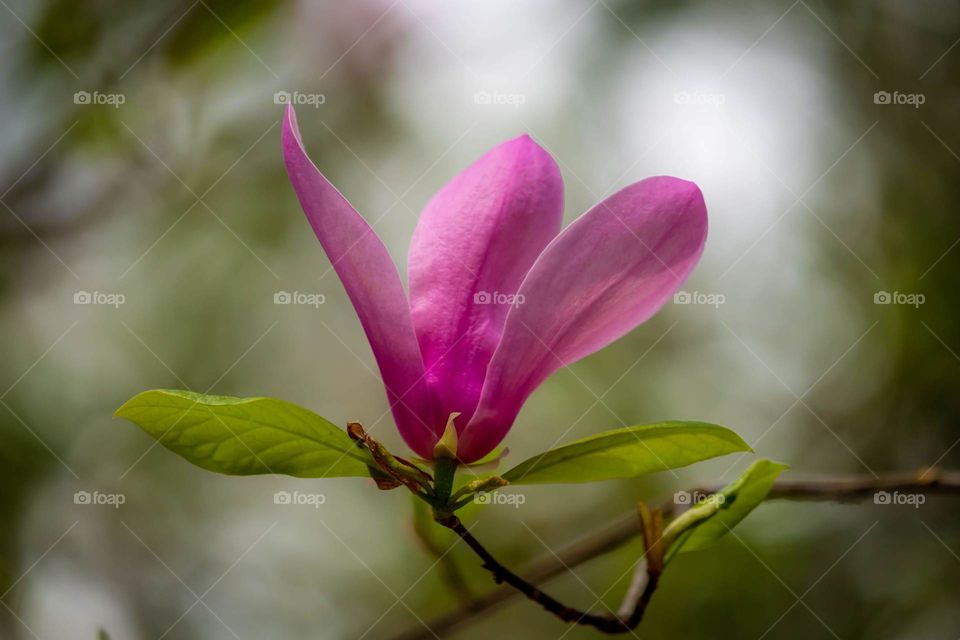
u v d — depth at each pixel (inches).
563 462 19.4
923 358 34.1
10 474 30.4
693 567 31.6
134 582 31.3
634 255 18.9
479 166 19.8
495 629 32.0
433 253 19.7
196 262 33.5
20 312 31.3
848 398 34.6
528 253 19.7
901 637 31.7
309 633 32.6
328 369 34.3
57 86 29.8
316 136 33.8
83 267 31.9
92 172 30.9
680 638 31.2
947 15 36.2
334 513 33.6
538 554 32.2
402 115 34.1
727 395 34.6
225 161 33.0
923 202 35.3
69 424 31.8
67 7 29.5
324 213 18.8
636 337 34.9
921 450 33.9
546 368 19.4
